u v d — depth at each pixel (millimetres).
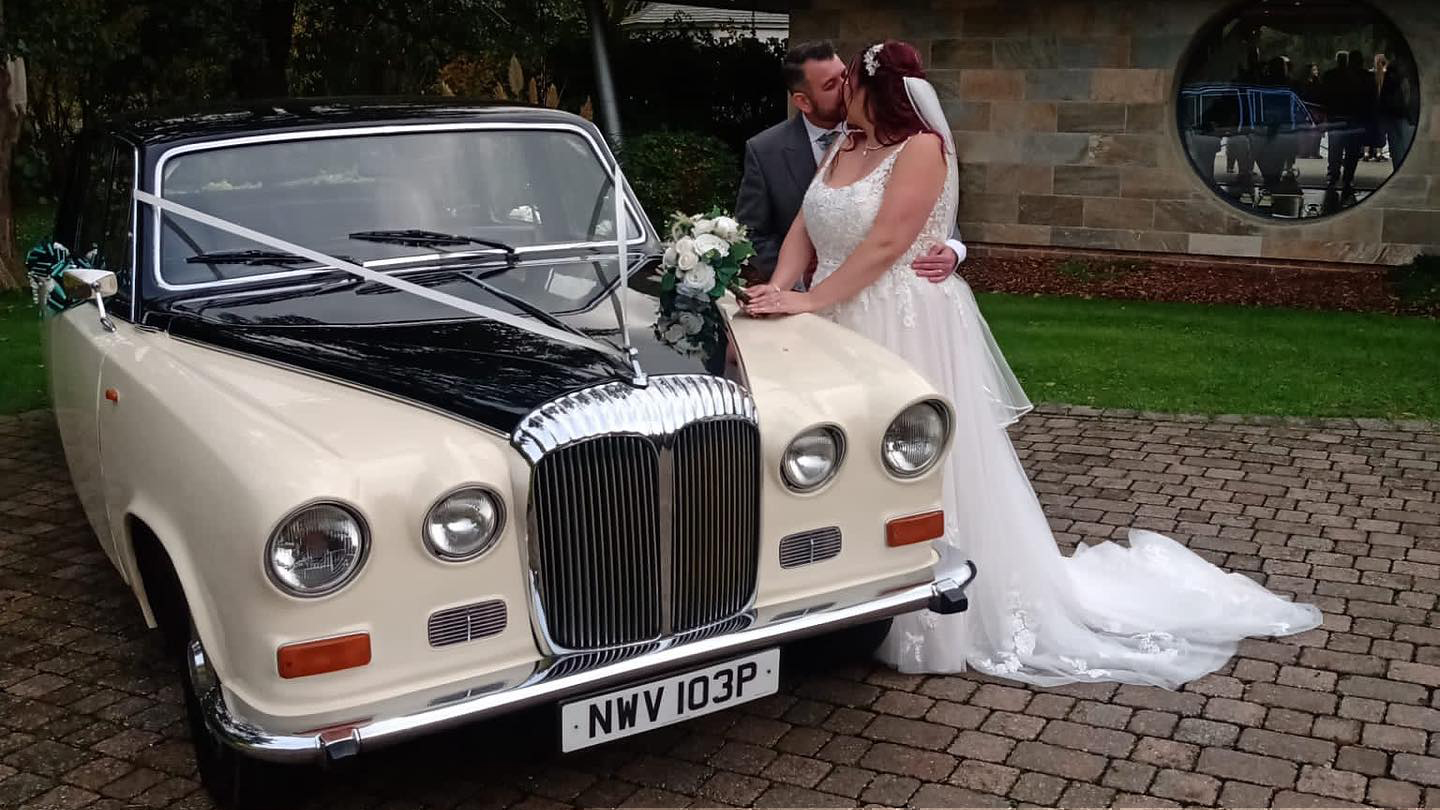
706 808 3285
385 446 2844
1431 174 10312
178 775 3469
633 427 2973
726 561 3207
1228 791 3305
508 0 15883
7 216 10445
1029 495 4285
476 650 2908
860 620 3328
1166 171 11227
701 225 3803
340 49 14898
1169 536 5172
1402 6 10164
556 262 4129
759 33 22000
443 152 4211
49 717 3793
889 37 11977
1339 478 5871
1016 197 11859
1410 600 4496
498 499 2871
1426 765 3408
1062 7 11227
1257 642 4180
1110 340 8781
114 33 12750
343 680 2758
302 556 2666
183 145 3926
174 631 3561
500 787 3400
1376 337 8648
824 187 4074
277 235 3904
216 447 2863
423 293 3566
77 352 3998
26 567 4969
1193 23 10828
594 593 3020
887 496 3443
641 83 16078
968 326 4090
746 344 3627
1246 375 7781
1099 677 3930
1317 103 10844
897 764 3480
